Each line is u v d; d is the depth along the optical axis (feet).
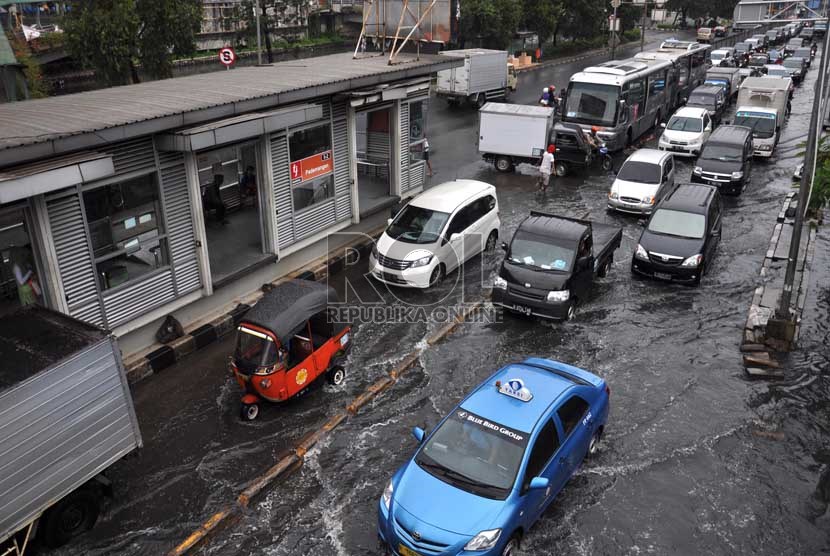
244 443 33.35
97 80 114.73
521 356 41.98
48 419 24.29
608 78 86.69
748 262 56.49
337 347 37.99
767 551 27.09
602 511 29.07
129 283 37.81
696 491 30.35
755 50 185.37
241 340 34.60
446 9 67.15
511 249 47.93
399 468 29.04
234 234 51.98
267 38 165.68
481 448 27.09
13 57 92.07
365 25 68.28
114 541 27.22
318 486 30.63
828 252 58.54
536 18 178.60
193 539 26.96
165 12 111.65
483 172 83.20
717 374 39.99
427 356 41.78
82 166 31.32
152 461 32.04
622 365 40.98
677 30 281.95
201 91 44.42
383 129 61.05
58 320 27.91
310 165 50.08
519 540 26.45
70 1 114.93
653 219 54.95
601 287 52.13
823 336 43.88
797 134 103.35
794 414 36.11
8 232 31.91
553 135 80.02
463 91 116.26
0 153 28.78
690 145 88.02
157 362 39.17
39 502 24.59
